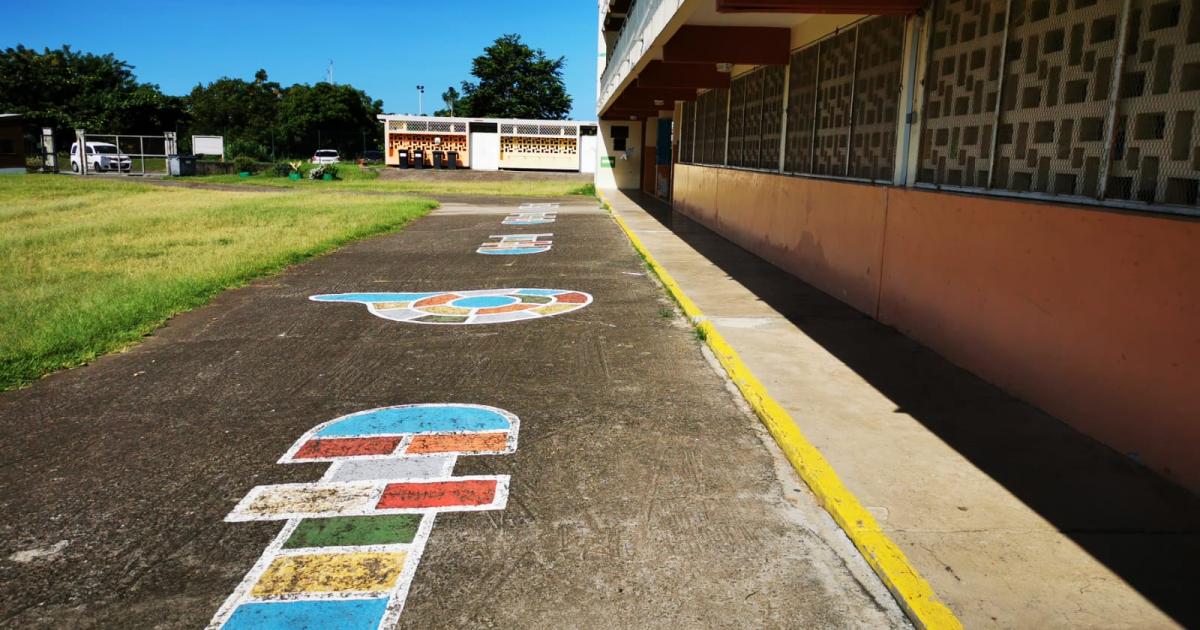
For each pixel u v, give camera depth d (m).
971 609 2.90
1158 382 3.97
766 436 4.76
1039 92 5.12
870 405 5.10
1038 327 4.98
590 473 4.22
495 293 9.47
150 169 48.28
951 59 6.29
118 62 70.00
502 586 3.15
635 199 26.31
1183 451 3.84
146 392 5.69
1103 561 3.21
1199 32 3.84
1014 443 4.44
